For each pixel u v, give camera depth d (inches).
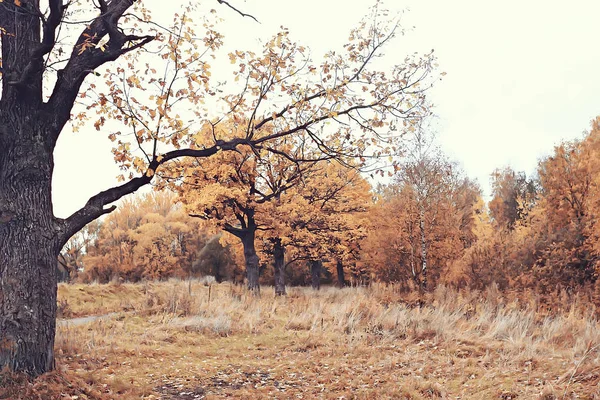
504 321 454.0
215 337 485.1
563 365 306.3
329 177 952.9
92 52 314.7
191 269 1867.6
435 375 317.1
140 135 310.5
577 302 561.0
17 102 295.7
